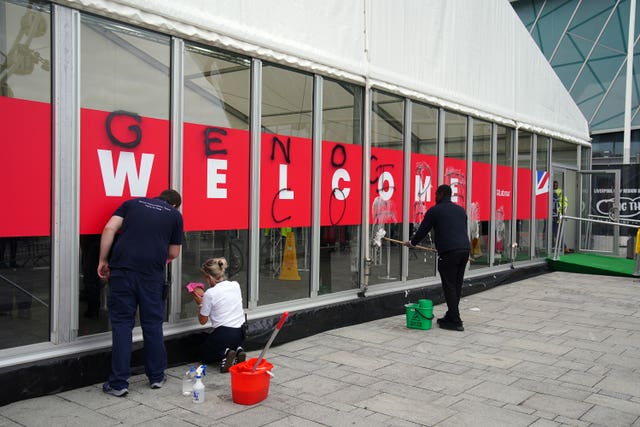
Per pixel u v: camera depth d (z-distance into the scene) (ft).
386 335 20.56
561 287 32.83
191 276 16.88
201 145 17.13
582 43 87.10
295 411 12.69
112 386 13.34
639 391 14.66
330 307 21.20
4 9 12.90
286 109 20.07
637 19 80.38
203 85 17.20
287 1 19.70
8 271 12.96
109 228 13.60
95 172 14.52
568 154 43.86
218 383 14.58
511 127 35.01
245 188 18.56
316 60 20.75
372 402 13.44
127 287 13.43
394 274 25.54
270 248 19.51
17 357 13.03
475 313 25.07
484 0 31.53
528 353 18.28
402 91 25.29
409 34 25.90
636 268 36.45
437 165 28.27
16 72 13.08
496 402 13.64
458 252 21.26
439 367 16.53
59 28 13.67
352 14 22.63
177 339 16.02
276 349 18.43
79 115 14.10
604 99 82.38
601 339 20.30
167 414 12.28
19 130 13.12
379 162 24.57
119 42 15.07
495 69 32.73
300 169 20.72
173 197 14.94
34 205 13.37
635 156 78.43
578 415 12.85
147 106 15.79
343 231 22.72
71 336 13.97
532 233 38.19
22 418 11.82
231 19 17.69
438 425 12.08
